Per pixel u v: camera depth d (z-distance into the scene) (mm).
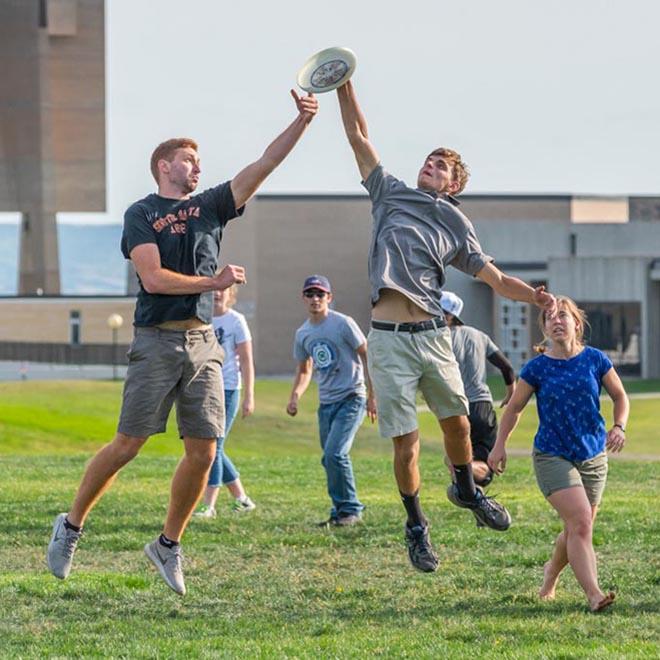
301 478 34469
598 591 16047
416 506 17078
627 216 162375
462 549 20938
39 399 81562
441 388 16797
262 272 152500
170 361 15516
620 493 30984
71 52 150125
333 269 153750
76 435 69312
